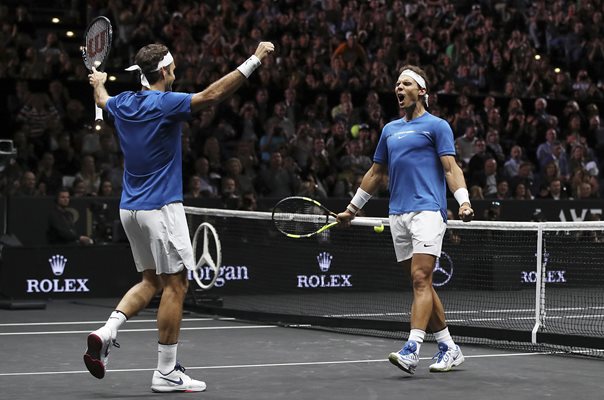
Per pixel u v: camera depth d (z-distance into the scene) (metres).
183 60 29.27
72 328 16.14
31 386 10.10
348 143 27.23
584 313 18.66
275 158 25.17
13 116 25.80
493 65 35.03
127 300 9.86
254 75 29.86
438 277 22.97
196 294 20.75
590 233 24.11
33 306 19.59
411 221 11.09
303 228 12.48
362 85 31.11
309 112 28.53
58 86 26.30
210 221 22.38
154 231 9.70
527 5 38.97
